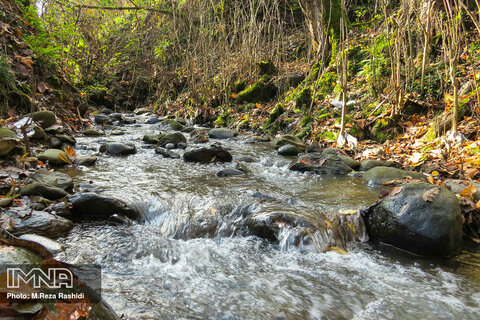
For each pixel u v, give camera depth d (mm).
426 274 2125
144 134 6109
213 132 6379
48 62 6129
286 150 4965
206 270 2061
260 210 2652
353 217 2678
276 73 8109
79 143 4992
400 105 5043
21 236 2102
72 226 2473
